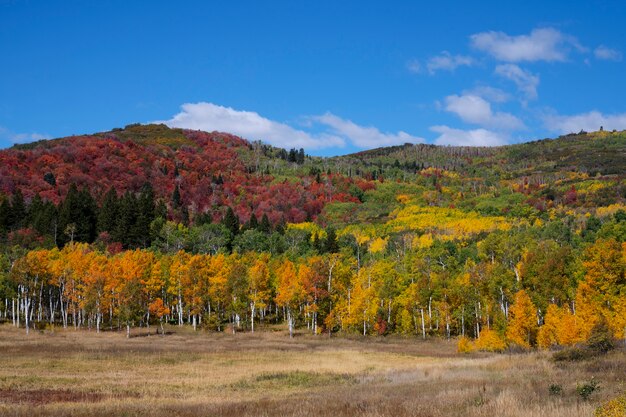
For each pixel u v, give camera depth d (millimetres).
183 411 19828
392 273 74938
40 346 51938
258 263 76438
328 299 73000
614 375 22578
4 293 71062
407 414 16156
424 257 82125
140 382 31891
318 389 28234
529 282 56312
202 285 74500
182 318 85688
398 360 47750
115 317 79688
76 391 27328
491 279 60219
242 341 65000
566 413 14055
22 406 21422
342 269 75188
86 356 45844
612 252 45938
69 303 81312
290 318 71625
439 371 31594
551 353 35781
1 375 33500
